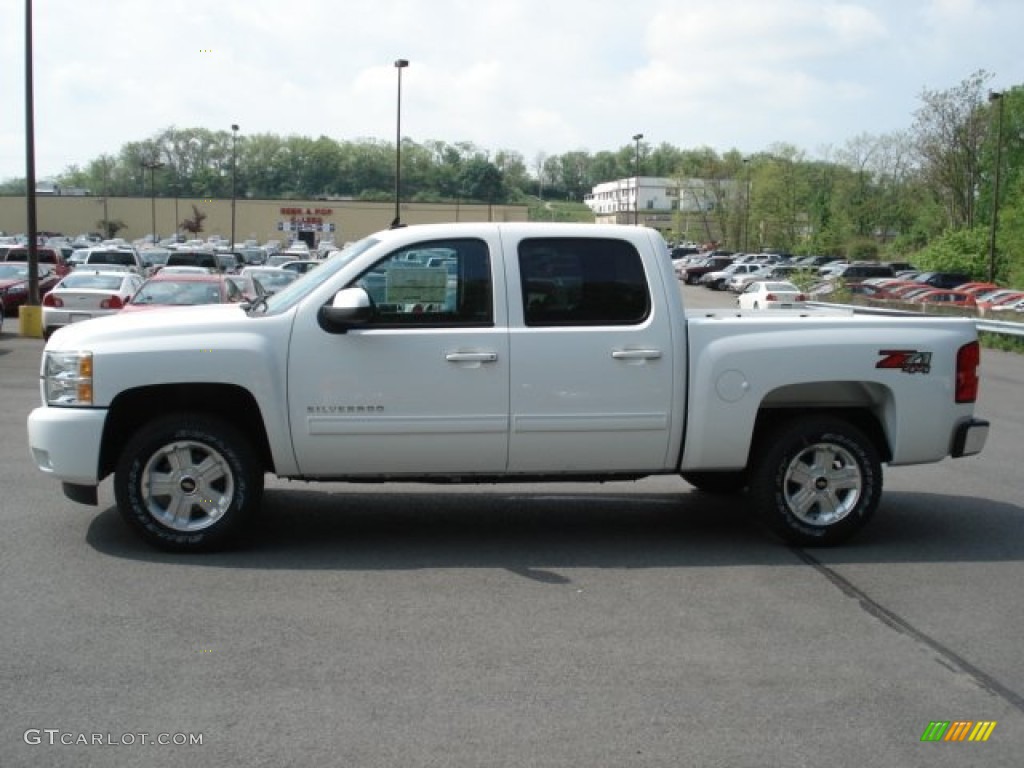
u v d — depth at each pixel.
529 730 4.03
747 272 62.72
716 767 3.77
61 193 101.31
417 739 3.94
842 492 6.76
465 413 6.29
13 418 11.45
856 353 6.56
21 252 37.41
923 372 6.66
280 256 49.81
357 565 6.20
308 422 6.23
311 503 7.84
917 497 8.49
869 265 59.12
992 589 5.92
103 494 7.88
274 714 4.14
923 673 4.67
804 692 4.44
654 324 6.42
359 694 4.34
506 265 6.33
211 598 5.53
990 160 65.31
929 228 74.00
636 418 6.42
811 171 92.88
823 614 5.45
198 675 4.50
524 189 178.38
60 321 19.19
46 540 6.59
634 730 4.04
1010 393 16.59
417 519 7.39
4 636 4.93
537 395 6.32
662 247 6.52
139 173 128.62
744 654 4.86
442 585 5.84
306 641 4.93
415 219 90.75
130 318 6.50
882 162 90.00
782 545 6.83
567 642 4.97
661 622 5.28
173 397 6.48
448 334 6.25
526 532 7.08
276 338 6.20
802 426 6.62
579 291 6.41
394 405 6.25
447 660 4.72
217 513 6.30
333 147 144.50
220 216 91.38
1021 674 4.69
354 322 6.11
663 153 186.00
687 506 7.96
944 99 66.50
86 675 4.49
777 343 6.50
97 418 6.11
